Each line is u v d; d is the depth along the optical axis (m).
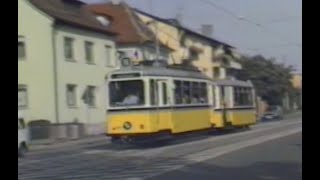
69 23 42.09
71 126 36.88
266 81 88.69
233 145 24.92
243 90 38.62
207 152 21.64
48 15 40.38
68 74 42.00
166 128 25.16
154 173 15.19
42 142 32.91
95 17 49.59
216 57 75.38
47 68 40.41
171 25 66.69
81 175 15.38
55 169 17.22
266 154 20.19
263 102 82.81
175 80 26.36
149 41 57.00
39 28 40.50
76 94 42.91
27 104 39.41
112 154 22.19
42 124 36.66
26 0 40.50
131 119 24.08
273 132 35.22
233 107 36.22
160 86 24.94
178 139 30.11
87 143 31.36
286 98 97.31
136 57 51.22
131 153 22.36
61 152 24.52
